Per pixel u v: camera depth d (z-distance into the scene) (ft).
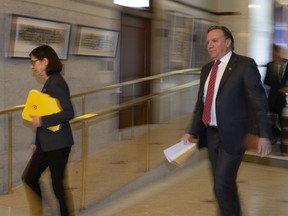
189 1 27.17
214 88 10.40
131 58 23.57
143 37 24.53
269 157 19.40
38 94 11.03
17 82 16.01
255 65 10.18
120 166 17.24
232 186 10.34
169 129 22.06
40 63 11.35
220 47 10.24
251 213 13.23
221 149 10.35
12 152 15.76
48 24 17.01
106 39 20.59
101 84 20.45
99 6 19.94
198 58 28.27
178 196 15.17
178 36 26.32
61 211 11.65
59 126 11.19
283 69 20.13
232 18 30.71
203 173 18.29
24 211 13.15
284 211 13.47
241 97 10.17
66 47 18.10
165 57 25.38
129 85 23.12
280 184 16.58
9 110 14.84
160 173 17.30
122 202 14.70
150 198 15.01
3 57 15.44
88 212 13.70
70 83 18.54
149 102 21.07
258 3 30.73
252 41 30.89
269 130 9.92
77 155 18.34
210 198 14.89
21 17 15.76
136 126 20.92
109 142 20.25
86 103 19.51
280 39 30.07
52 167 11.34
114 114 20.83
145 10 24.31
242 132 10.16
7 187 15.58
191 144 11.28
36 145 11.64
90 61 19.70
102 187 15.11
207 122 10.56
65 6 17.89
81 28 18.80
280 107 19.86
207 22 29.37
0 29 15.23
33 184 12.00
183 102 24.49
